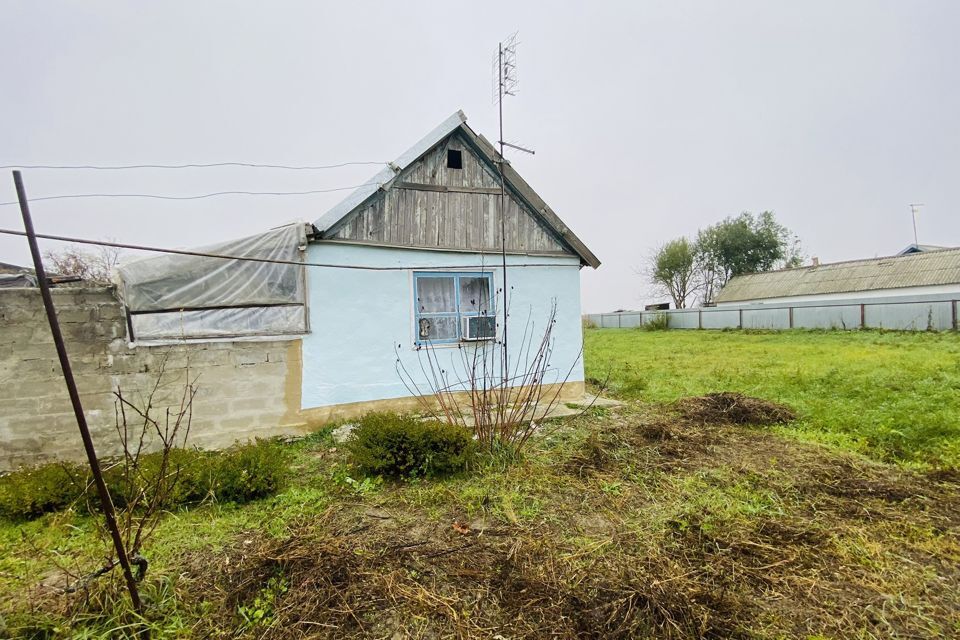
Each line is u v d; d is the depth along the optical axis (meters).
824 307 22.48
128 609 2.54
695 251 43.84
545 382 8.58
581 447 5.87
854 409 6.95
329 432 6.67
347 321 7.07
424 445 4.87
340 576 3.03
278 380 6.53
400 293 7.49
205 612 2.72
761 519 3.86
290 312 6.64
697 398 8.20
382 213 7.33
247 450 4.77
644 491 4.48
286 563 3.14
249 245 6.38
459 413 6.52
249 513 4.09
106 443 5.53
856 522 3.77
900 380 8.62
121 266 5.58
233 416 6.25
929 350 13.25
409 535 3.66
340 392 7.01
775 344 17.95
